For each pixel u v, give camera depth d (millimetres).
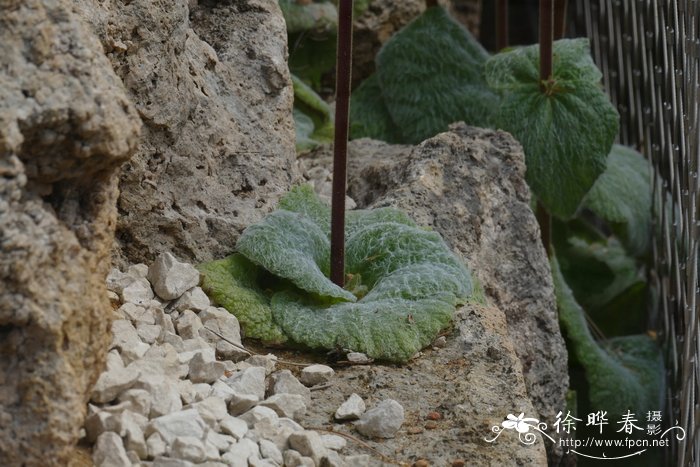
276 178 1842
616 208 2070
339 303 1750
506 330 1758
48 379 1519
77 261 1541
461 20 2783
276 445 1614
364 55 2307
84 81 1540
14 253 1512
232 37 1870
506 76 1986
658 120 2068
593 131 1962
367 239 1791
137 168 1729
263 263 1734
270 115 1863
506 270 1896
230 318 1718
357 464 1615
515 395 1688
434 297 1743
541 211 2025
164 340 1677
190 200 1774
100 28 1674
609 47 2293
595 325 2117
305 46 2236
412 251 1779
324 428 1651
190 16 1875
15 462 1515
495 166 1919
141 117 1728
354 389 1690
